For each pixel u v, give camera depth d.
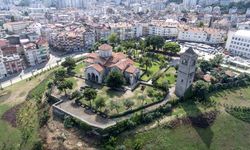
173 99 100.25
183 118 90.12
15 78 151.75
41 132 89.38
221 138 84.12
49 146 81.81
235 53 185.25
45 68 165.88
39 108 104.38
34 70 163.62
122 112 91.88
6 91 130.50
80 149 78.50
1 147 87.75
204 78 121.94
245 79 123.69
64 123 88.06
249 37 172.00
